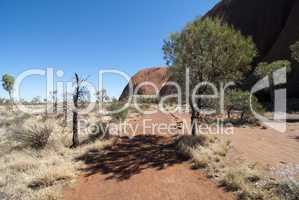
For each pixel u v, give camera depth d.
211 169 7.21
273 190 5.44
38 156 9.75
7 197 5.67
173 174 7.30
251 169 6.86
